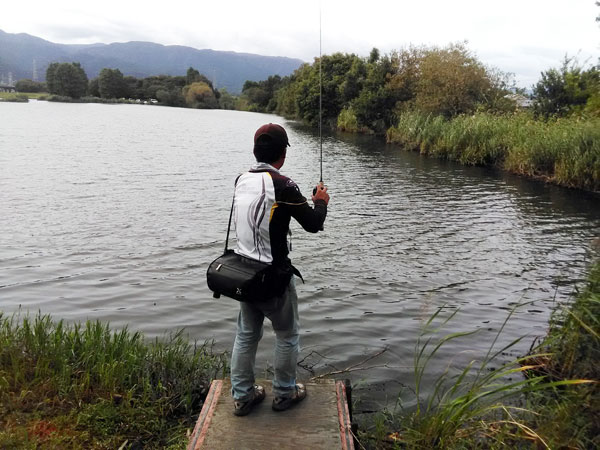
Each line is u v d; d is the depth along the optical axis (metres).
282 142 2.93
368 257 8.01
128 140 26.97
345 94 40.12
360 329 5.38
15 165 16.48
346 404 3.26
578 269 7.62
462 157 20.72
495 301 6.29
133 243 8.41
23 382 3.61
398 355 4.81
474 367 4.58
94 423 3.37
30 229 9.01
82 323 5.41
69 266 7.20
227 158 20.75
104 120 44.16
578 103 23.06
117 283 6.60
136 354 4.21
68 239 8.50
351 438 2.92
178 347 4.46
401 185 15.23
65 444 3.11
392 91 33.69
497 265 7.76
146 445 3.31
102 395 3.69
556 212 11.84
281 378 3.11
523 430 3.27
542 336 5.25
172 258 7.70
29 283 6.52
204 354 4.64
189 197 12.37
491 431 3.33
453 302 6.24
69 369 3.83
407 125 26.97
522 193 14.26
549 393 3.97
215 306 5.93
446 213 11.48
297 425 3.03
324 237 9.16
